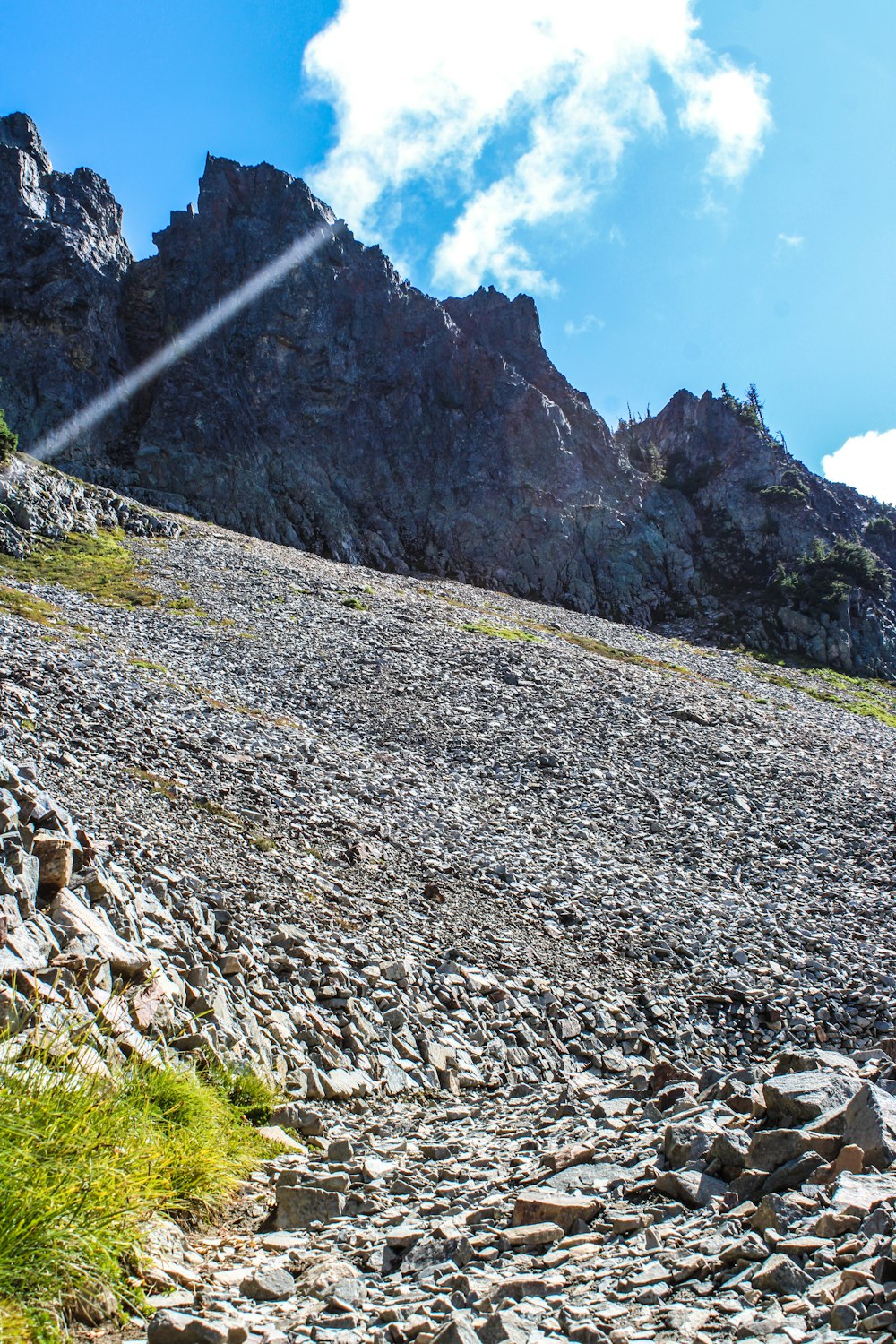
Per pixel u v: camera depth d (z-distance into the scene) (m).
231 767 27.08
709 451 145.50
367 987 16.73
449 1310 6.39
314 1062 14.05
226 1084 11.62
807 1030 20.11
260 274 119.69
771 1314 5.64
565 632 86.06
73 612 52.47
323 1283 7.08
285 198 125.25
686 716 53.50
